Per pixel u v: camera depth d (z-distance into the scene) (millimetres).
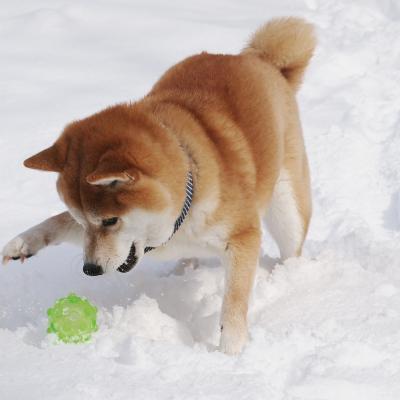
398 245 11211
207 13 20500
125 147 7773
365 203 12703
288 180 10164
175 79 9547
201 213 8344
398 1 19984
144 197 7801
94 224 7965
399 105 15531
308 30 10711
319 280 9953
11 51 18172
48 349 7668
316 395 6910
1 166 13477
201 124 8633
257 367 7410
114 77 16938
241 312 8453
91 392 6707
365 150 14047
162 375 7078
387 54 17656
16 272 10625
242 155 8719
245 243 8602
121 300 9859
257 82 9648
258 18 19938
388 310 8781
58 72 17172
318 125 14875
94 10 20328
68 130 8352
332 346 7746
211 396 6715
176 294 9906
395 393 6980
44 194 12781
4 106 15555
